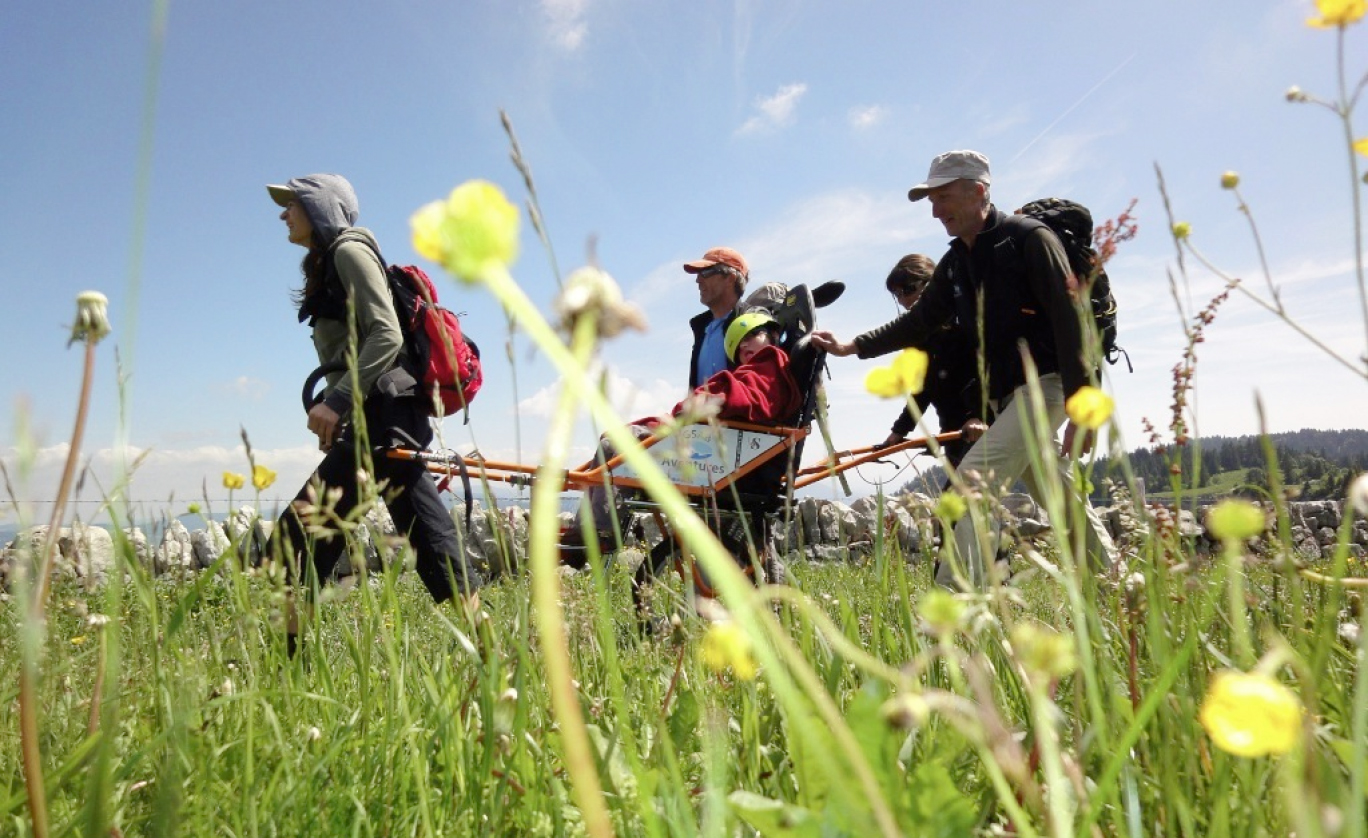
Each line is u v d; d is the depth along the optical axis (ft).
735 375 13.70
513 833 3.78
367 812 3.96
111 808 3.39
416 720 4.56
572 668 5.30
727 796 2.54
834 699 4.25
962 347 14.03
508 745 3.81
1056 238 11.45
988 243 12.11
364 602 4.38
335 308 11.03
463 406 4.48
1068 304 10.98
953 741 3.23
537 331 1.01
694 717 4.15
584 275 1.07
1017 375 11.93
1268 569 4.04
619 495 12.48
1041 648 1.67
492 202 0.99
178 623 3.87
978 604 2.77
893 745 2.09
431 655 5.89
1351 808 1.59
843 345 14.43
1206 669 3.49
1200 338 3.82
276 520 4.33
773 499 13.56
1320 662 2.58
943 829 2.03
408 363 11.05
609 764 3.90
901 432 15.34
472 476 10.62
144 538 4.32
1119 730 3.34
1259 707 1.27
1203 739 3.33
